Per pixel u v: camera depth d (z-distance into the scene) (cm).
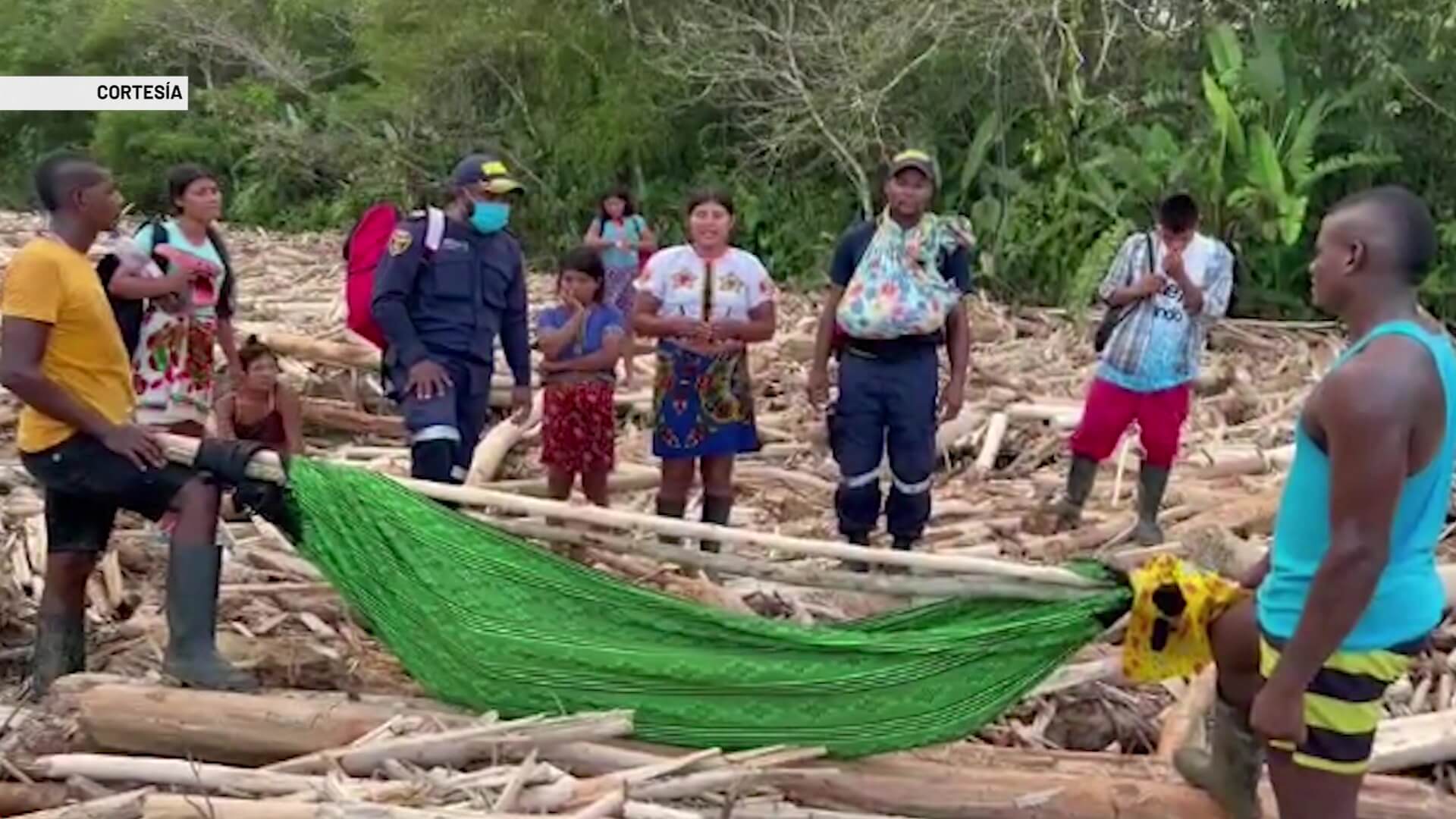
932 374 662
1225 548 654
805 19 1812
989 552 735
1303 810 369
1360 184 1519
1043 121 1612
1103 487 849
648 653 453
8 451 848
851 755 447
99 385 488
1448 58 1441
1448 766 482
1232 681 414
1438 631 586
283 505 477
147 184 2923
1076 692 536
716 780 423
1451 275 1441
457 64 2223
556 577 471
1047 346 1273
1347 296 347
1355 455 327
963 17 1638
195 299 686
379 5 2355
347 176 2561
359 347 1030
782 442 943
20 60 3134
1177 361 729
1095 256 1414
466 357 648
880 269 652
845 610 602
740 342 666
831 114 1753
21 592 593
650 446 907
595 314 714
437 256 645
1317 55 1523
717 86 1895
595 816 399
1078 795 434
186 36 2852
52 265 472
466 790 410
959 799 435
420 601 466
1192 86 1606
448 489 488
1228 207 1480
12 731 458
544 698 456
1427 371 330
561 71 2098
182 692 448
